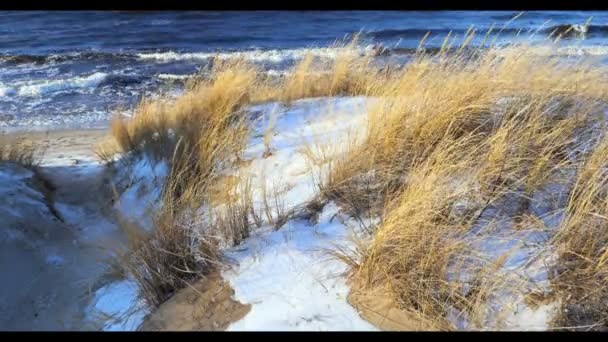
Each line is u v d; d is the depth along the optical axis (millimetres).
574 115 3811
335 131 5172
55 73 14984
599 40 19766
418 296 2666
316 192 3967
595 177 2906
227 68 8266
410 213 2984
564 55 5246
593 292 2457
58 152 7254
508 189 3223
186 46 20219
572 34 21688
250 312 2840
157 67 15875
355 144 4242
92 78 13734
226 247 3543
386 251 2875
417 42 20203
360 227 3355
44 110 10789
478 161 3414
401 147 3875
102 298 3416
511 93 4234
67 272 3820
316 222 3590
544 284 2568
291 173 4492
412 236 2824
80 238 4352
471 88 4223
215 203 4129
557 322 2398
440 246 2807
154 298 3221
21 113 10539
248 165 4926
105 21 27078
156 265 3367
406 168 3764
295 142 5207
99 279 3650
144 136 6203
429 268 2734
